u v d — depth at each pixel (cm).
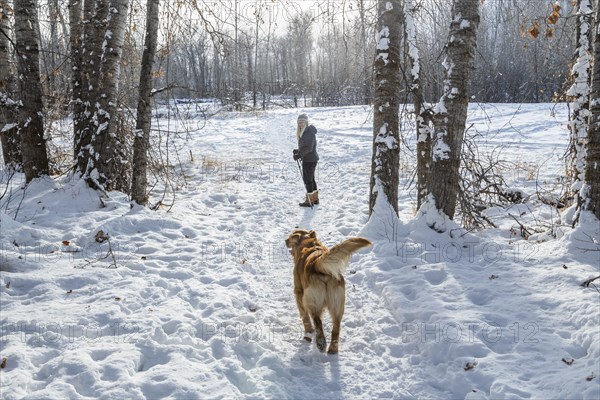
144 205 848
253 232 808
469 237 676
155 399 347
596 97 578
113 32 874
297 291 479
